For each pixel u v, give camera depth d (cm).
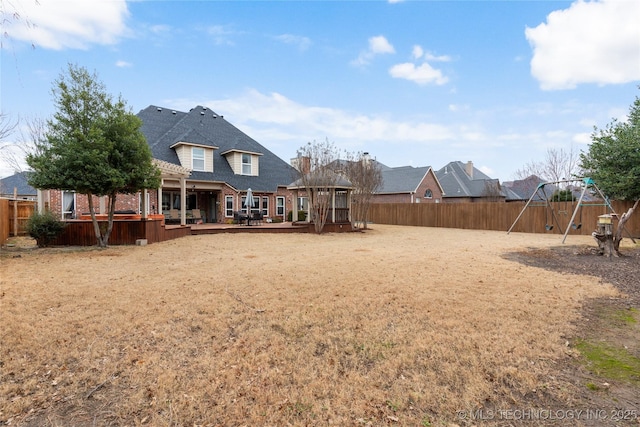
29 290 502
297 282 551
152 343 334
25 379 273
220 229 1424
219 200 1912
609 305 455
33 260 759
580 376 276
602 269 696
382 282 553
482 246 1054
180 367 289
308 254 853
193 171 1845
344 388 258
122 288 516
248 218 1588
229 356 307
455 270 650
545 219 1672
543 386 261
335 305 439
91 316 400
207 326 373
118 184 911
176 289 511
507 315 408
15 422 224
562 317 404
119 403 243
